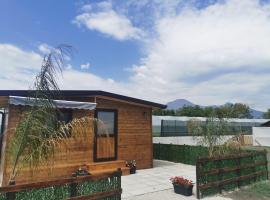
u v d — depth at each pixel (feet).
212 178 28.19
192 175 37.93
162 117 105.81
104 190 19.99
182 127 95.30
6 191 15.37
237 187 30.83
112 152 40.04
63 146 33.81
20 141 19.02
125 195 27.45
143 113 44.91
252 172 33.58
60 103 30.17
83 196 18.61
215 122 42.39
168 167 45.16
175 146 51.96
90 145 37.09
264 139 106.01
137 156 43.06
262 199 26.99
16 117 28.07
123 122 41.96
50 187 17.25
